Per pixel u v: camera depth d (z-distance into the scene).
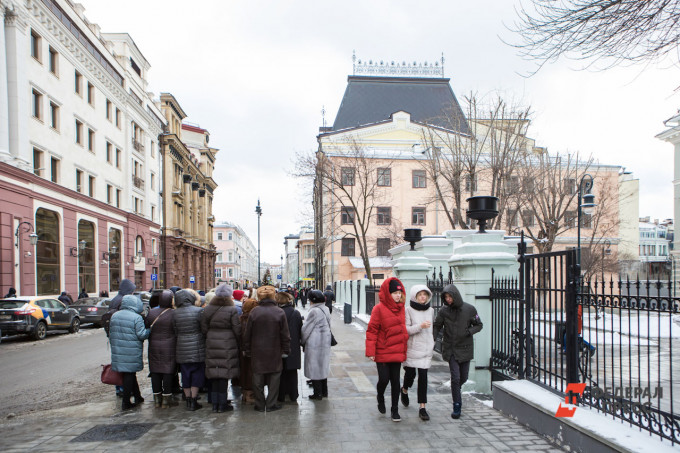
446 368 8.98
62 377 9.30
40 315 15.62
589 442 4.18
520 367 6.18
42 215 22.23
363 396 6.99
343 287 31.17
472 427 5.39
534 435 5.09
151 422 5.77
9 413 6.59
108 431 5.43
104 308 19.80
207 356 6.20
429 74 50.75
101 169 29.27
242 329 6.61
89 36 27.67
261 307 6.20
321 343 6.73
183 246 47.72
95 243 28.08
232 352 6.24
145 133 38.31
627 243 42.84
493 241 7.40
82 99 26.62
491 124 19.89
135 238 34.84
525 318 6.14
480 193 28.44
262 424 5.62
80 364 10.75
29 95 21.12
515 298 6.31
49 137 22.89
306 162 26.83
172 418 5.94
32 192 21.02
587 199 15.18
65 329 17.55
